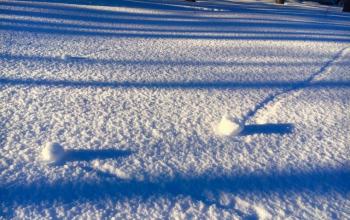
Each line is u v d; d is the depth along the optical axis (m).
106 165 1.92
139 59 4.08
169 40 5.43
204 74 3.64
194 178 1.86
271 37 6.42
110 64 3.78
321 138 2.38
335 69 4.24
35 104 2.62
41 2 9.19
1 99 2.67
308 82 3.60
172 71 3.67
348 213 1.68
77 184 1.76
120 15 8.04
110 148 2.08
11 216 1.53
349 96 3.25
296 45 5.75
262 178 1.90
